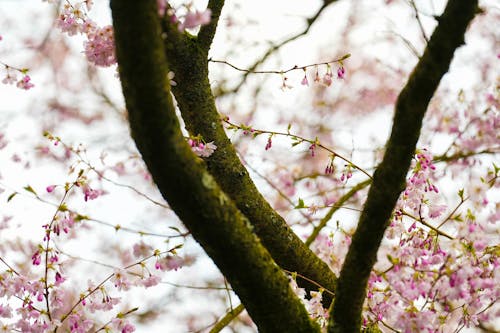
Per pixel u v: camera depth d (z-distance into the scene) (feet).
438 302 7.60
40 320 8.48
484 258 7.40
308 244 11.19
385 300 7.29
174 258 8.45
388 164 5.89
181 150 5.44
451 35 5.47
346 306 6.41
